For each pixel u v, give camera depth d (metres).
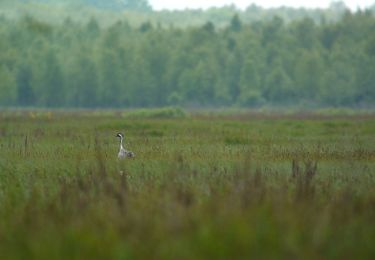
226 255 19.89
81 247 20.89
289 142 66.06
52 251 20.69
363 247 20.72
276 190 29.56
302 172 38.56
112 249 20.47
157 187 31.17
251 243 20.44
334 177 38.09
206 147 57.84
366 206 25.88
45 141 65.38
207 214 22.84
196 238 20.75
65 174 38.78
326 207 25.69
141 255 20.09
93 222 23.58
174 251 19.95
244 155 49.44
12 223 24.38
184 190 29.25
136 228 22.20
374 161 46.69
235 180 30.16
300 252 19.97
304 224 22.48
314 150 54.22
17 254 20.95
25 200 29.11
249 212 23.17
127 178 36.31
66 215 24.89
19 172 39.78
